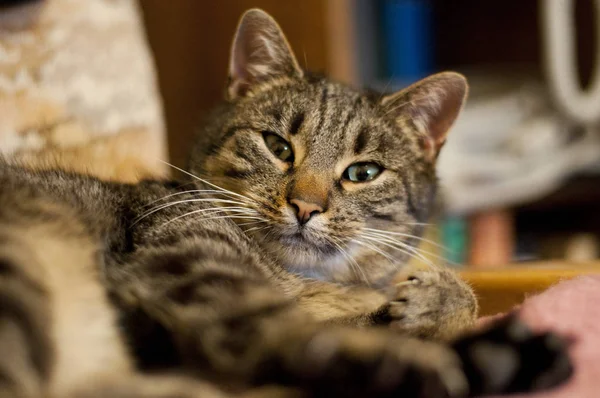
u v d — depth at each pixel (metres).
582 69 0.77
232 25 0.64
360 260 0.37
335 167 0.37
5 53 0.41
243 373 0.25
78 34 0.45
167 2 0.66
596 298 0.31
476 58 0.90
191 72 0.66
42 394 0.24
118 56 0.47
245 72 0.41
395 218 0.39
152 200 0.34
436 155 0.42
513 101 0.77
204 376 0.26
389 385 0.23
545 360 0.25
